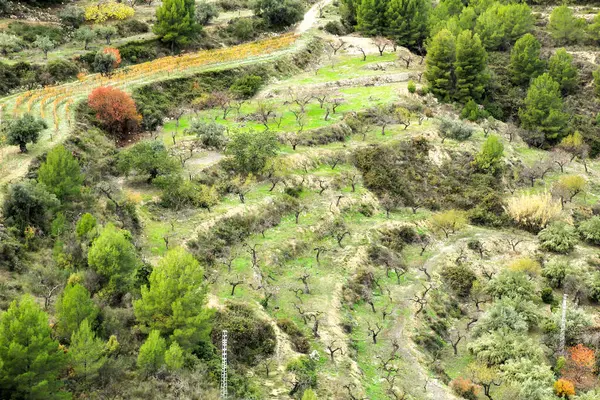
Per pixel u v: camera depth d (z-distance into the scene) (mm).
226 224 64438
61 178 57094
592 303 67000
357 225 71750
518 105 108812
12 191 52750
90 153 70188
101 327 44250
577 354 56969
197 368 44031
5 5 103312
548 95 101125
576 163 96375
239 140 74250
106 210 60031
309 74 108688
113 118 77750
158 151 69625
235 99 95625
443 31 103312
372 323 57875
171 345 42062
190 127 81375
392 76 107312
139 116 80688
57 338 42156
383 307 60500
